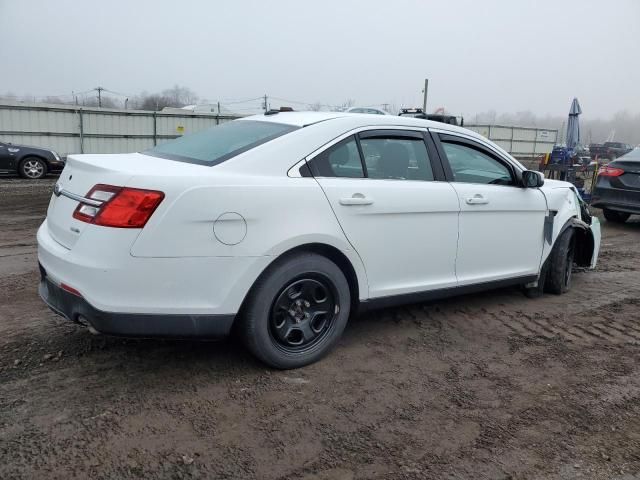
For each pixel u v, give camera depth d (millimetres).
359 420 3117
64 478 2537
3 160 16672
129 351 3844
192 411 3133
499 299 5367
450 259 4375
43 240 3523
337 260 3801
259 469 2658
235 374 3582
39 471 2578
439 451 2854
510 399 3416
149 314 3109
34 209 10664
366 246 3822
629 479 2676
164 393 3314
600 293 5723
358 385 3518
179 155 3748
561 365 3928
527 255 5039
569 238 5496
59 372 3520
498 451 2869
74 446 2771
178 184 3107
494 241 4680
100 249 3025
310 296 3689
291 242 3426
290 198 3445
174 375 3537
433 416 3188
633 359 4066
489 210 4570
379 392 3441
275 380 3531
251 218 3291
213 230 3186
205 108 31375
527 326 4668
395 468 2703
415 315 4820
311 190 3541
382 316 4758
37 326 4230
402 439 2947
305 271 3564
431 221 4172
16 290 5133
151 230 3041
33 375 3467
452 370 3785
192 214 3123
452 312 4938
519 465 2760
